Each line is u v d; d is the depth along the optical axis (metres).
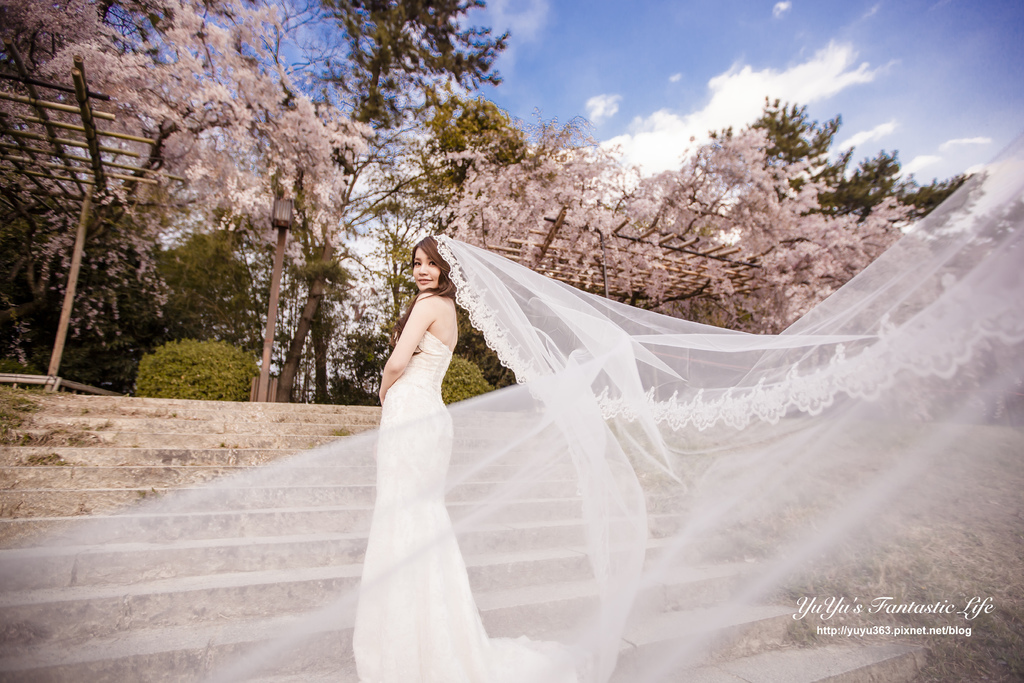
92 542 2.27
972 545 2.55
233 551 2.43
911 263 1.63
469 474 2.24
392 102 12.98
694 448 2.18
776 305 9.58
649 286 9.50
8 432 3.76
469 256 2.34
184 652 1.98
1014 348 1.44
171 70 7.35
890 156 14.44
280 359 12.93
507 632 2.35
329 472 2.62
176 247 11.78
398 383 2.19
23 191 7.11
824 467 1.94
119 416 4.75
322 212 9.88
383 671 1.86
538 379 2.22
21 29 5.96
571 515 2.46
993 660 2.45
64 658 1.89
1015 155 1.47
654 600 2.15
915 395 1.63
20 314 8.35
